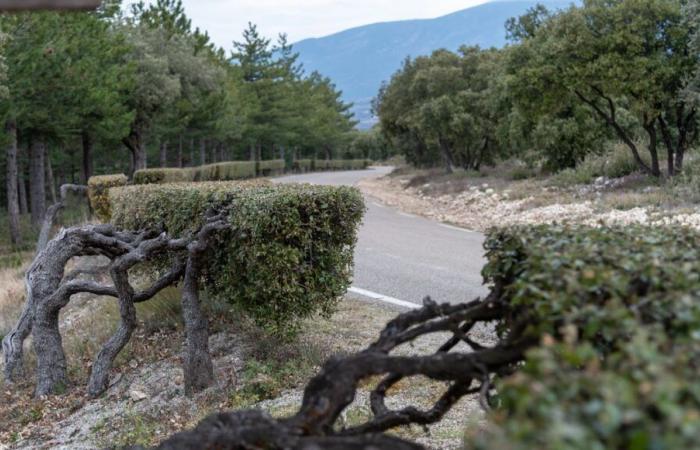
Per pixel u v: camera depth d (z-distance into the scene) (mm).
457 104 34594
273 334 6434
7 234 32094
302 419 2135
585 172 22109
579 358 1566
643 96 18062
